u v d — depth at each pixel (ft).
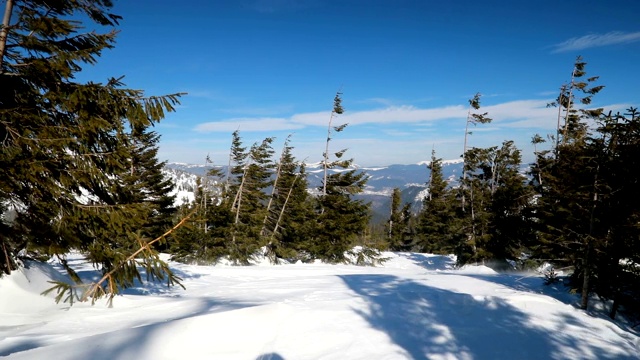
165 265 22.88
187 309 24.98
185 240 73.82
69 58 19.86
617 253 31.89
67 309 23.68
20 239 20.33
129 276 22.40
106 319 22.07
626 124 30.99
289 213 103.30
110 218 21.20
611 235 31.17
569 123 83.46
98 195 22.77
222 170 108.58
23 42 19.31
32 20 19.58
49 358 14.64
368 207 89.45
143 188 76.54
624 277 32.42
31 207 19.83
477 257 82.64
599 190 31.94
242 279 44.42
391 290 35.53
